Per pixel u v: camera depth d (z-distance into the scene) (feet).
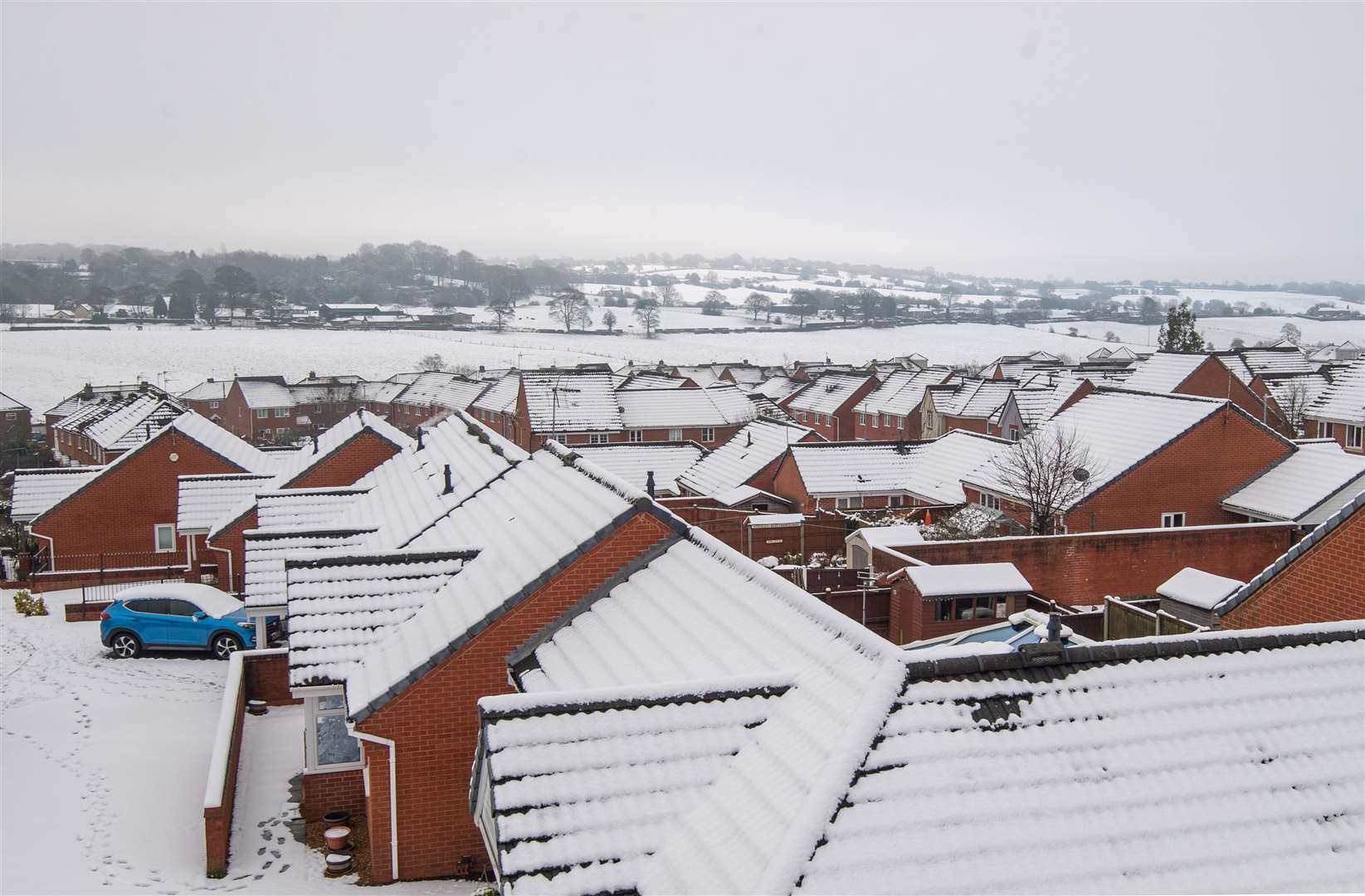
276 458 143.64
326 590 57.52
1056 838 30.68
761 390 350.64
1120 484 114.21
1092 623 86.79
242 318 644.69
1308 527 105.09
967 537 113.91
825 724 34.63
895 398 281.95
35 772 61.98
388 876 48.93
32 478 134.72
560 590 52.49
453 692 49.98
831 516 133.90
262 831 54.29
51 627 100.94
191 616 88.94
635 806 33.91
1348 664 37.86
